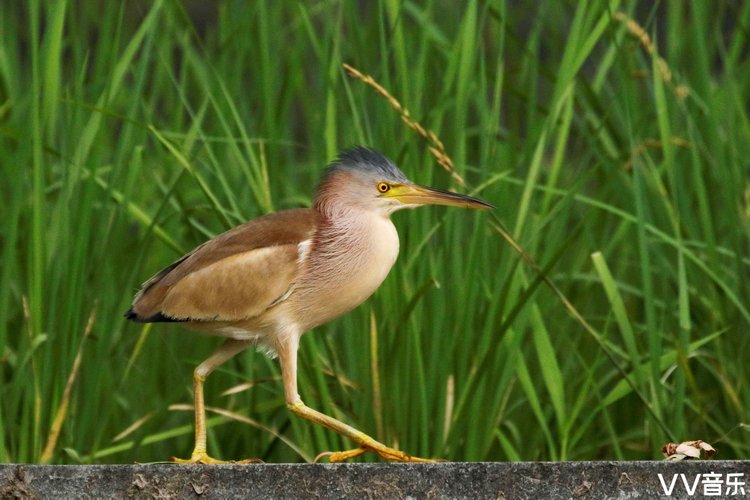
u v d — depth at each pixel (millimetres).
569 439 9133
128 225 9812
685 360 8289
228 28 10992
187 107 8914
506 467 5910
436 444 8250
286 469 5930
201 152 10367
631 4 9695
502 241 9164
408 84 9445
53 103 8438
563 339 9461
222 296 7855
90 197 8352
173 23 10477
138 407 9555
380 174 8242
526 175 9125
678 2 10492
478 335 8508
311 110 10773
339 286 8047
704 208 8945
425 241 8398
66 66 12109
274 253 7941
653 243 9508
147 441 8703
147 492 5902
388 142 8930
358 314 8828
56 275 8234
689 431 9367
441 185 9430
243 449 9555
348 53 10609
